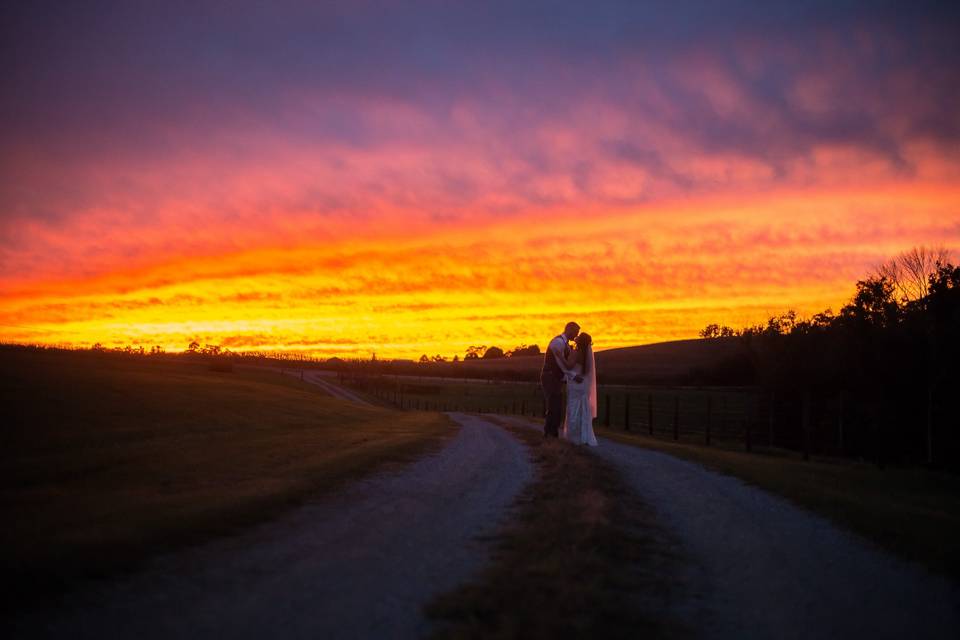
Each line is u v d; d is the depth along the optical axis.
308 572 6.95
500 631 5.19
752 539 8.84
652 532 9.03
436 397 100.12
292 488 11.45
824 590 6.85
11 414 23.70
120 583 6.47
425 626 5.50
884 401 35.66
